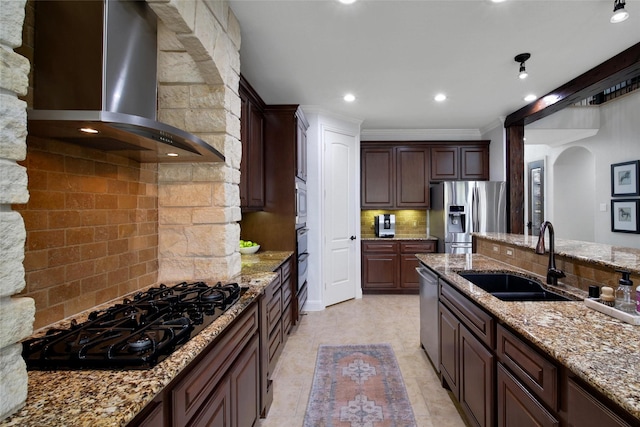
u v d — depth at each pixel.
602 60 2.71
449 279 2.03
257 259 2.84
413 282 4.71
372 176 4.93
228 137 1.81
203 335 1.05
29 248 1.06
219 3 1.71
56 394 0.74
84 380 0.80
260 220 3.41
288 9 1.96
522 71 2.64
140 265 1.64
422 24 2.15
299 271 3.43
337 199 4.22
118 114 0.95
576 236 5.96
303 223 3.76
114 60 1.16
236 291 1.50
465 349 1.81
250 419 1.58
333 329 3.37
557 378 1.02
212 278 1.77
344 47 2.45
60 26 1.11
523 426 1.22
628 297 1.27
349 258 4.40
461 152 4.90
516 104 3.83
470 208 4.38
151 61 1.39
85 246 1.29
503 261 2.55
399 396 2.17
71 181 1.22
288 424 1.90
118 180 1.49
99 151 1.37
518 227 4.29
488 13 2.04
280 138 3.39
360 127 4.85
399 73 2.93
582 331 1.12
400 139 5.13
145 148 1.33
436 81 3.12
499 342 1.41
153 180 1.75
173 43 1.72
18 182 0.65
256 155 3.11
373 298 4.51
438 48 2.47
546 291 1.81
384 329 3.36
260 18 2.04
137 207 1.62
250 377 1.58
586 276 1.66
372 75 2.97
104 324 1.11
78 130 1.03
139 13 1.31
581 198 5.89
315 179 3.96
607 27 2.21
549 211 6.18
